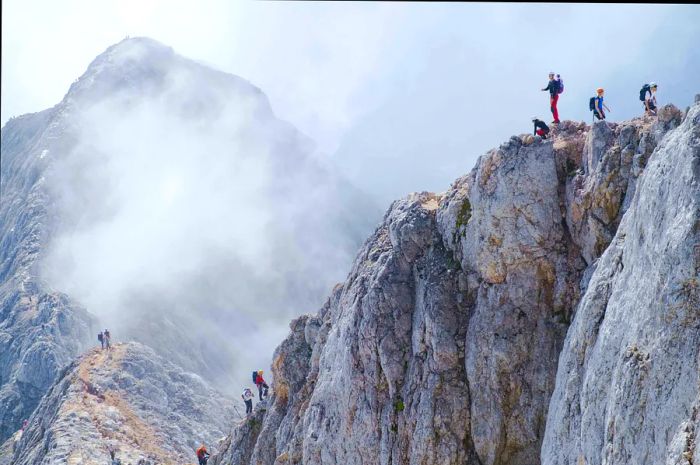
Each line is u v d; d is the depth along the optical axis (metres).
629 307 21.52
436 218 33.53
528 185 29.66
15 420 93.50
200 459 51.94
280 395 42.50
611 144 28.03
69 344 99.56
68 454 57.09
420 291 32.09
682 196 20.05
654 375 19.55
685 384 18.59
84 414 64.25
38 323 103.50
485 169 30.72
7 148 167.25
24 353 99.06
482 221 30.53
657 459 18.80
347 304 35.78
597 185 27.38
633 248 22.17
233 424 77.81
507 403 28.84
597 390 22.03
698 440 17.44
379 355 32.00
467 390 29.64
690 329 19.00
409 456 30.17
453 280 31.48
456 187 33.78
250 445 44.38
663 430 18.80
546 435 25.25
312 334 42.41
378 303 32.59
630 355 20.41
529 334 29.08
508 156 30.11
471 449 29.22
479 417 29.05
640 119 28.34
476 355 29.48
